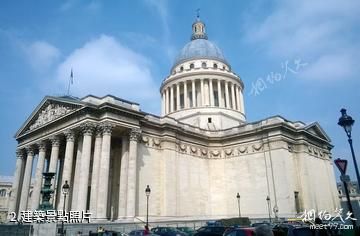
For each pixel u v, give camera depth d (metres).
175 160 77.12
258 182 80.94
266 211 77.62
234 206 83.56
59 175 82.25
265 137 82.50
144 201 68.94
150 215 69.00
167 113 111.81
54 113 74.38
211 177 88.12
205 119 102.81
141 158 71.19
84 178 60.56
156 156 75.19
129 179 64.50
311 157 88.62
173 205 73.00
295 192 79.88
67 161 65.31
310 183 82.56
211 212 84.56
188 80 109.81
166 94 114.69
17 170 82.38
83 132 64.19
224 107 107.50
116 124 65.00
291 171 80.19
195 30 137.75
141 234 41.03
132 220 61.25
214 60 117.94
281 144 79.19
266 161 80.81
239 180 84.81
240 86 116.06
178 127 80.06
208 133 92.00
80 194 59.59
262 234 11.30
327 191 91.56
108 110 64.31
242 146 86.69
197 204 81.06
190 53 120.19
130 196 63.34
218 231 32.56
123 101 69.50
